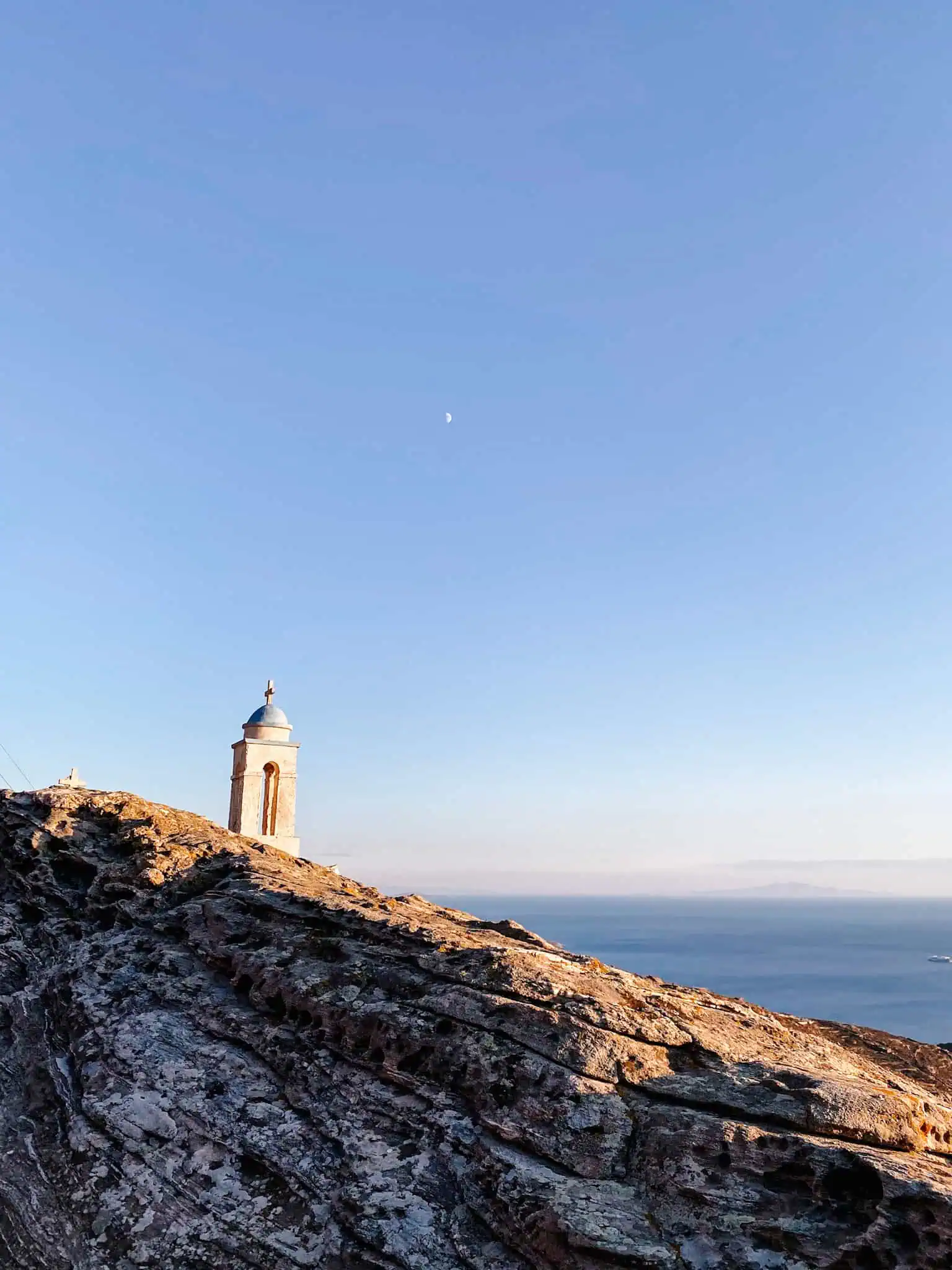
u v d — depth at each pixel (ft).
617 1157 44.04
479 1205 45.14
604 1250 39.17
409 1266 43.75
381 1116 51.70
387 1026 54.29
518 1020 51.11
